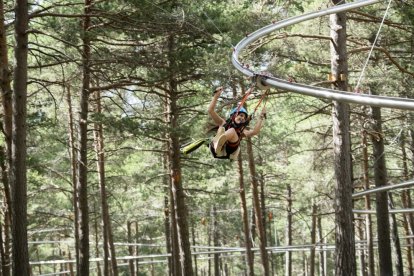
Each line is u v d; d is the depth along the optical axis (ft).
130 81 62.34
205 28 56.39
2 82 53.06
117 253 167.84
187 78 66.23
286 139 96.99
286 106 74.79
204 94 64.90
